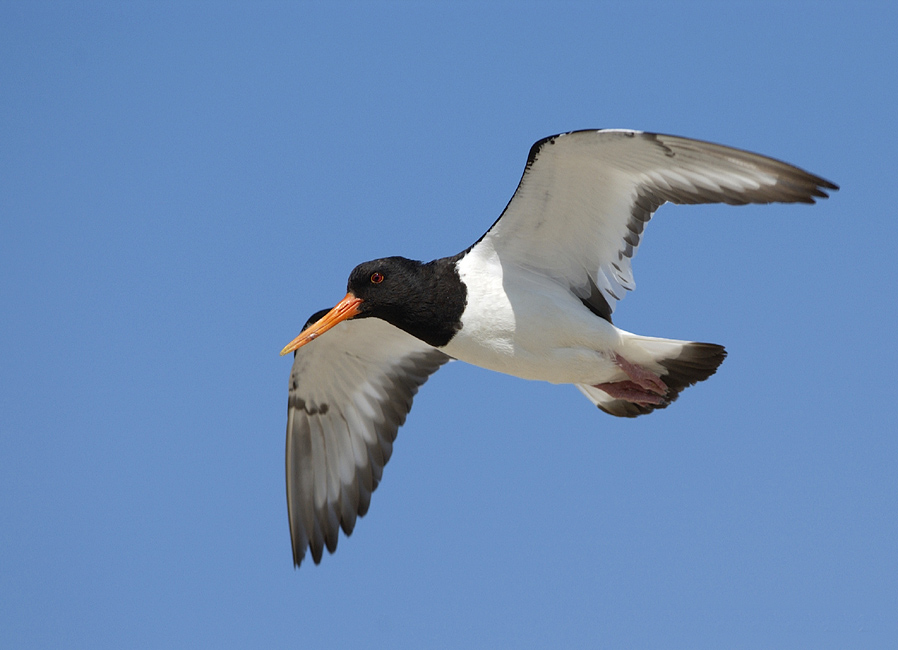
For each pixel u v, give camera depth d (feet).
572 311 40.16
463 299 40.88
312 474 47.16
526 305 40.37
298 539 46.32
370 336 46.62
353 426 47.88
